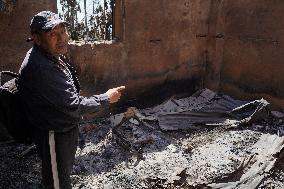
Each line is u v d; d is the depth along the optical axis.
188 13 5.82
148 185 3.91
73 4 5.27
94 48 5.12
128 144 4.63
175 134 5.07
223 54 6.09
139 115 5.30
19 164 4.16
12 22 4.43
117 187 3.92
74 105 2.82
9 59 4.54
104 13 5.50
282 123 5.25
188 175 4.00
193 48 6.05
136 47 5.49
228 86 6.15
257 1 5.52
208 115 5.46
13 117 2.95
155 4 5.47
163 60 5.81
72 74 3.15
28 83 2.75
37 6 4.53
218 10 5.93
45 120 2.85
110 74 5.36
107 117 5.37
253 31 5.66
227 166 4.18
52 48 2.79
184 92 6.19
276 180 3.94
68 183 3.19
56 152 2.98
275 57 5.49
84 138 4.84
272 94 5.64
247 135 4.80
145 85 5.75
